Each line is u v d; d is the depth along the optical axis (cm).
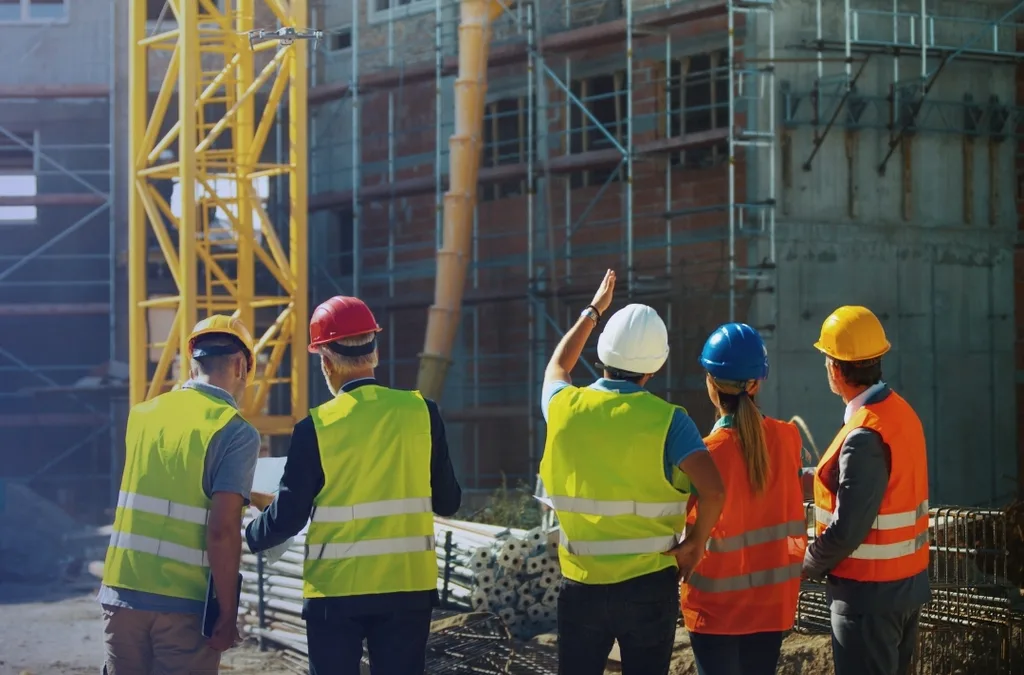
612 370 468
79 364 2186
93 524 1919
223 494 442
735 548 478
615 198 1838
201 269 2219
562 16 1905
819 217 1702
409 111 2088
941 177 1758
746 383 486
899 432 483
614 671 783
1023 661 741
